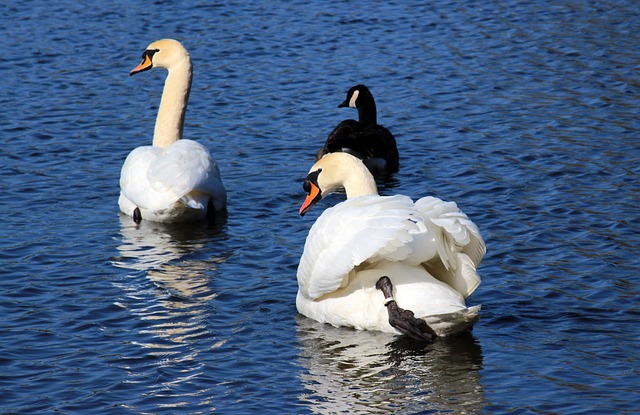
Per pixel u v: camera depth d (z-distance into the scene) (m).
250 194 18.27
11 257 14.99
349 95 22.67
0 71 26.12
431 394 10.65
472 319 11.56
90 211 17.34
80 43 28.92
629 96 23.80
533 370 11.18
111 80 25.73
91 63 27.09
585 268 14.30
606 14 32.09
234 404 10.49
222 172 19.52
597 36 29.48
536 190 17.86
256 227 16.59
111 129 21.97
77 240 15.87
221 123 22.62
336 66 27.09
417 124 22.50
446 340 12.03
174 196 16.66
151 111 23.33
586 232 15.72
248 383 10.98
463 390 10.73
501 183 18.33
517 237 15.62
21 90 24.59
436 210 11.80
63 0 33.88
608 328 12.30
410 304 11.60
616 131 21.22
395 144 20.02
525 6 33.50
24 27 30.48
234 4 33.72
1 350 11.84
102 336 12.27
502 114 22.84
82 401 10.60
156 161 16.92
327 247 12.03
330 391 10.77
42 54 27.72
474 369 11.23
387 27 31.06
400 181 18.92
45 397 10.70
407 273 11.85
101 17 31.80
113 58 27.58
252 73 26.47
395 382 10.97
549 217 16.45
